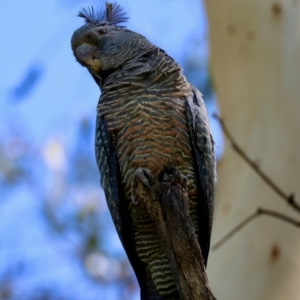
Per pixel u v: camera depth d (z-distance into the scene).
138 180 10.22
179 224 9.87
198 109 11.73
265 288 12.52
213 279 12.76
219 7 14.84
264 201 13.04
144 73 11.62
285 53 14.03
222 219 13.27
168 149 11.40
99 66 13.06
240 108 14.09
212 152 11.82
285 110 13.65
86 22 14.03
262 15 14.42
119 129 11.52
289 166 13.24
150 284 11.98
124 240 11.87
